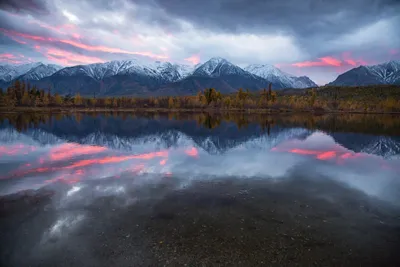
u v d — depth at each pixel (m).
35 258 9.46
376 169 23.16
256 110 160.25
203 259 9.40
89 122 78.44
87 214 12.92
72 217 12.60
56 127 61.84
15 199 15.03
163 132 53.41
